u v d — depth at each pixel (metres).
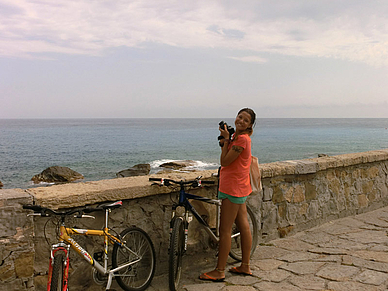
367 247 4.21
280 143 56.38
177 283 3.27
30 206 2.56
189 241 3.97
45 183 22.92
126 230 3.21
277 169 4.68
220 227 3.47
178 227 3.19
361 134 83.62
